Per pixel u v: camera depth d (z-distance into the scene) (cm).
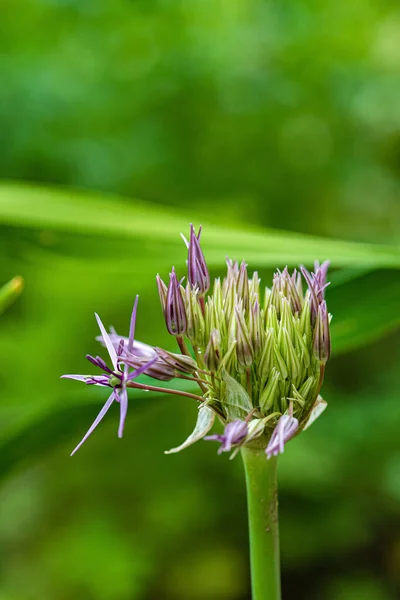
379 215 163
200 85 131
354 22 147
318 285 35
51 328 111
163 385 40
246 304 35
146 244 44
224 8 144
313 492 123
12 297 42
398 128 157
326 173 151
